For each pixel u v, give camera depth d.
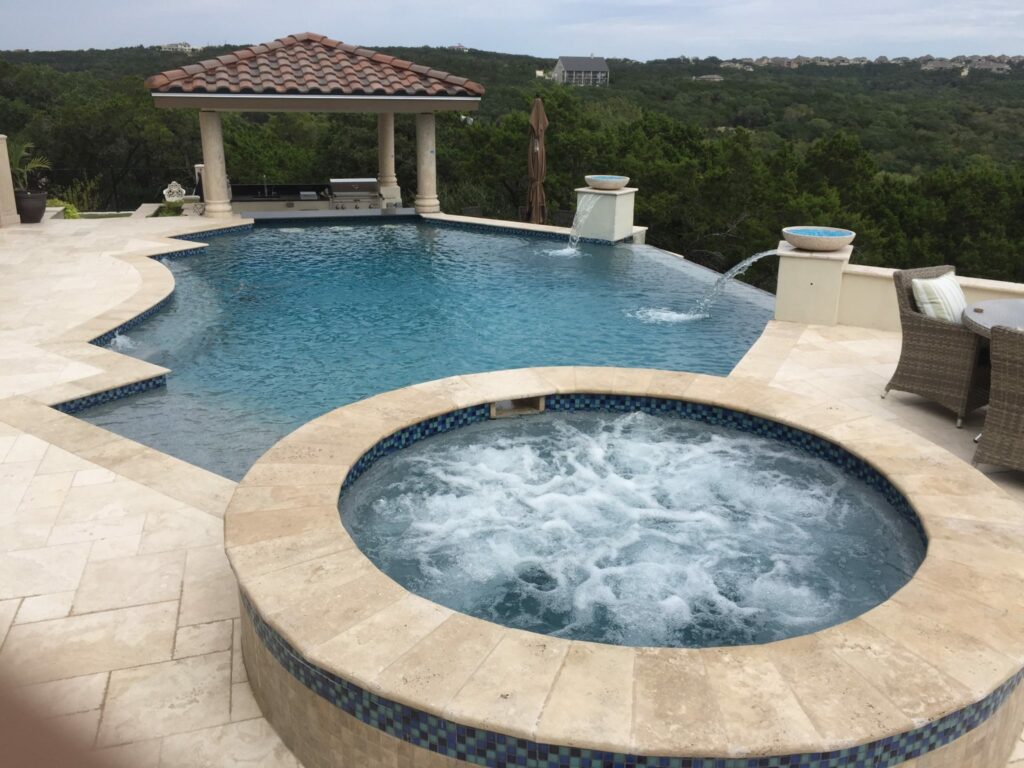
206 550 5.10
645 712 3.01
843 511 5.43
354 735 3.31
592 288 13.34
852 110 67.38
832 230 10.62
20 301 11.16
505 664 3.28
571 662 3.29
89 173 41.50
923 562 4.08
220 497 5.80
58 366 8.45
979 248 37.53
